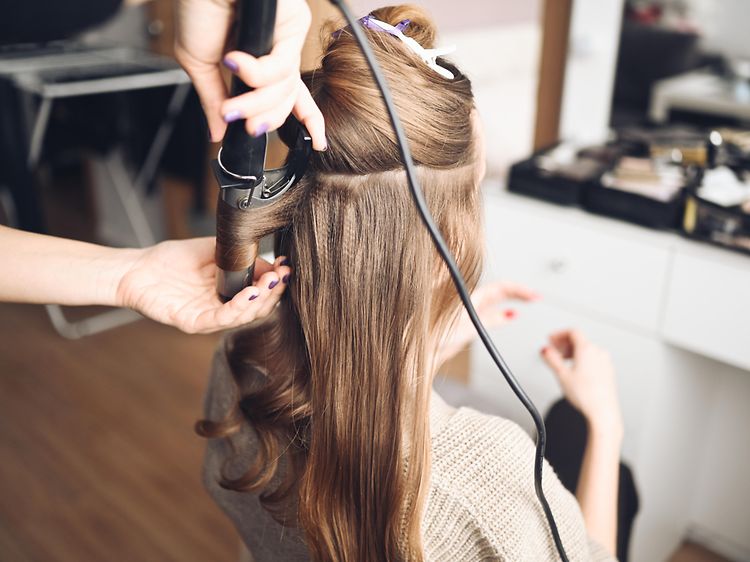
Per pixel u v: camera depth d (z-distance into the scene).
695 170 1.28
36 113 2.24
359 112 0.52
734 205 1.14
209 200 2.47
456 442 0.60
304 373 0.64
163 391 2.08
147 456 1.83
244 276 0.57
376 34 0.55
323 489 0.62
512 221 1.38
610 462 0.85
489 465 0.59
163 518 1.65
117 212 2.89
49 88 1.95
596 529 0.81
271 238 0.82
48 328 2.40
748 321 1.14
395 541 0.59
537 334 1.41
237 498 0.78
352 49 0.53
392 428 0.58
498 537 0.57
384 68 0.53
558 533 0.61
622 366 1.31
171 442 1.88
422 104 0.53
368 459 0.59
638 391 1.31
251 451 0.72
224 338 0.78
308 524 0.63
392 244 0.56
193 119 2.31
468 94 0.58
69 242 0.70
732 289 1.13
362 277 0.56
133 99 2.38
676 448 1.42
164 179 2.63
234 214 0.51
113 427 1.93
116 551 1.56
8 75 2.06
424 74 0.54
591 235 1.28
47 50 2.35
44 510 1.66
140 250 0.69
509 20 2.90
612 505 0.83
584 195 1.31
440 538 0.59
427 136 0.54
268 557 0.77
